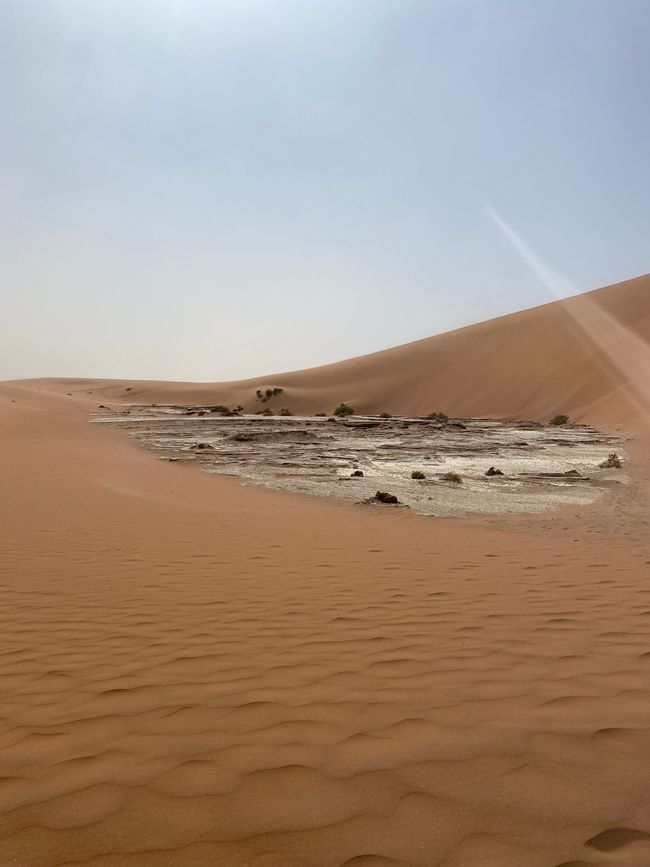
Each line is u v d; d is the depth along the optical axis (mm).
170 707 3738
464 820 2529
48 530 10625
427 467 22969
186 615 5816
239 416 60250
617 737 3191
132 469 21203
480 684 3953
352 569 7855
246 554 8859
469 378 81375
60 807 2695
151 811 2643
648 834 2422
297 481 19438
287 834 2467
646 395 45594
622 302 83312
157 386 117875
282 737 3287
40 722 3598
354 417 64250
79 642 5074
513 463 23906
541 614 5621
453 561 8398
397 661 4434
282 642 4961
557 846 2361
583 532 11391
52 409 56625
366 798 2697
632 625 5230
